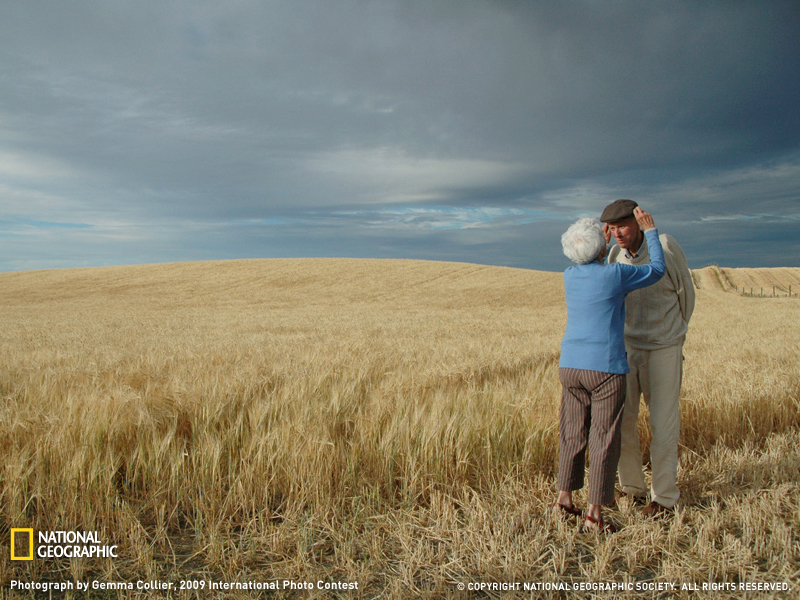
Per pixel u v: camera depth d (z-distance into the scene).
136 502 3.06
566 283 3.14
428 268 57.31
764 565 2.42
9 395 4.74
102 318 23.52
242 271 55.72
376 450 3.42
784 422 4.52
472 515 2.79
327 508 2.87
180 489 3.03
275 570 2.38
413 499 3.01
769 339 10.61
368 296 41.25
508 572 2.28
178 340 12.20
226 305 35.44
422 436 3.42
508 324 17.55
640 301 3.20
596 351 2.91
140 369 6.54
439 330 14.91
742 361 7.16
